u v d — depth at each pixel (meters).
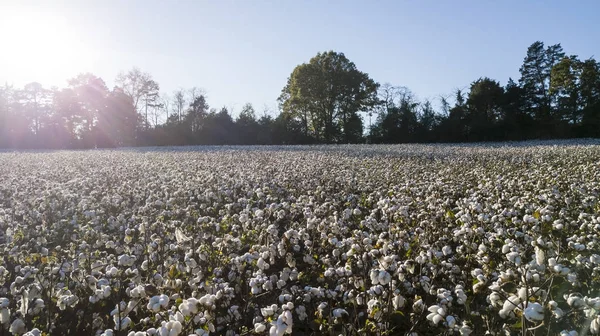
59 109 61.97
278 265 4.91
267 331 2.92
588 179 8.87
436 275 3.99
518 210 6.14
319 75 59.34
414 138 52.59
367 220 5.20
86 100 61.78
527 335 2.98
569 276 3.30
